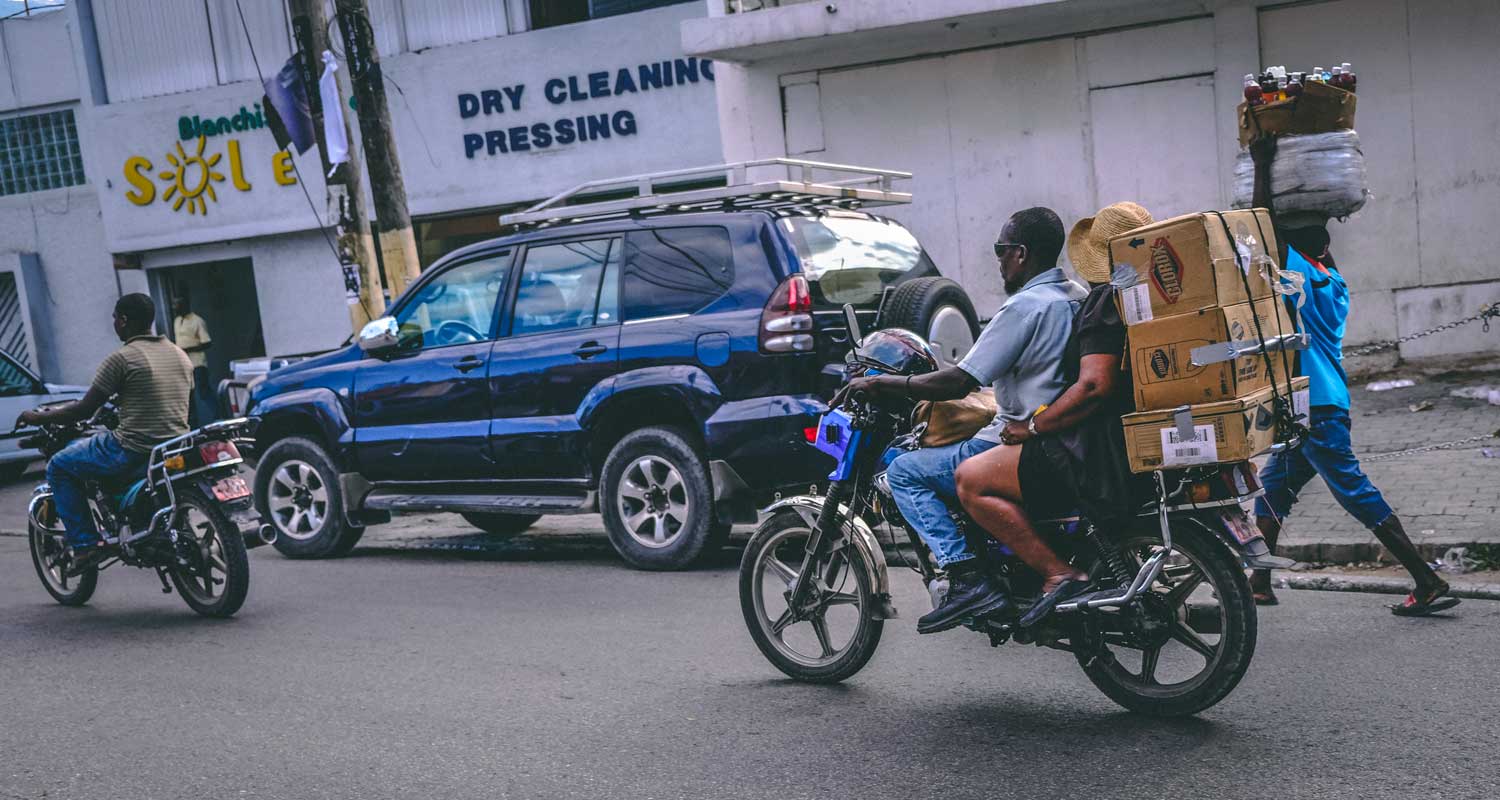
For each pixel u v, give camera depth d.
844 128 13.10
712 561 7.62
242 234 18.42
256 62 17.39
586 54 15.91
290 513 8.91
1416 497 7.08
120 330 7.26
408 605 7.00
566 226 7.91
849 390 4.72
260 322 19.45
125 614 7.23
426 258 17.41
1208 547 4.22
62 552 7.48
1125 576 4.30
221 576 8.08
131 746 4.83
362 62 10.30
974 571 4.55
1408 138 11.15
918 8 11.49
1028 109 12.36
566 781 4.21
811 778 4.10
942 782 3.99
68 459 7.14
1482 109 10.92
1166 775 3.92
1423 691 4.48
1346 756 3.95
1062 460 4.27
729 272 7.17
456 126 16.70
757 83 13.35
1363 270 11.37
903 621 5.96
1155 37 11.80
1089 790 3.84
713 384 7.09
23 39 20.31
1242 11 11.41
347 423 8.55
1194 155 11.86
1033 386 4.42
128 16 18.88
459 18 16.70
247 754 4.66
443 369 8.12
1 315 21.20
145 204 18.95
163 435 7.12
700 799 3.98
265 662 5.95
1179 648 5.19
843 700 4.88
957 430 4.59
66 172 20.50
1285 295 4.84
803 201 7.55
